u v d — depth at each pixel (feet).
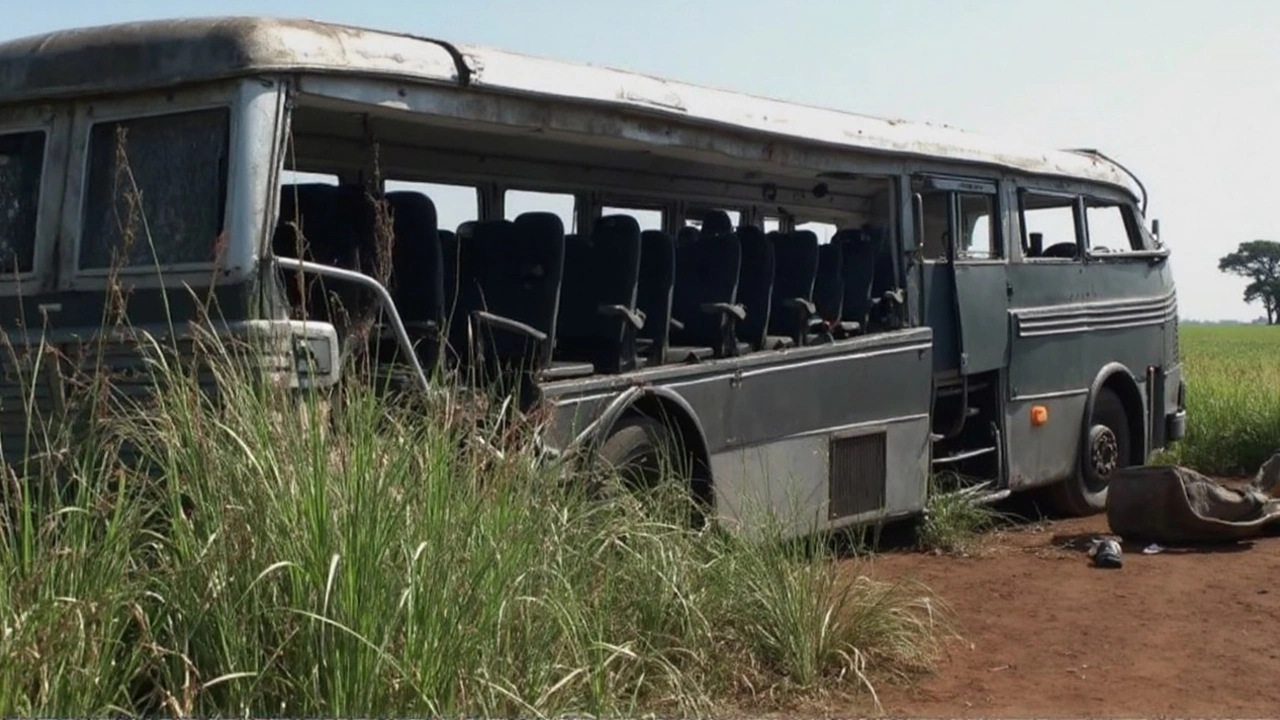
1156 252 42.68
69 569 15.55
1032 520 38.63
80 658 14.88
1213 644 24.40
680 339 28.86
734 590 21.50
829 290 32.01
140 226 20.75
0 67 21.71
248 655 15.52
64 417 17.84
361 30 21.91
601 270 26.32
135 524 16.37
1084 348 39.01
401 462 16.85
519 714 16.30
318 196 24.39
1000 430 35.91
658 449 25.88
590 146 27.78
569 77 24.77
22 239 21.76
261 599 15.67
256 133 20.16
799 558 22.52
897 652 22.45
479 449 18.31
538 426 20.49
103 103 21.35
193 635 15.64
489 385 22.41
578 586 18.74
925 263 33.73
